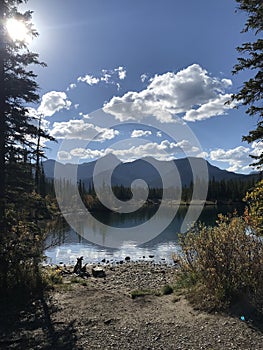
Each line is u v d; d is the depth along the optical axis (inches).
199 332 204.1
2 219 315.0
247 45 362.3
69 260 756.6
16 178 345.7
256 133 370.9
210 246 277.1
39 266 386.9
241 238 269.7
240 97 371.6
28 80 358.9
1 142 335.0
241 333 197.0
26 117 359.6
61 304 278.1
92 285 400.5
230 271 258.1
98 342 196.7
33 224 346.9
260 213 317.7
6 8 347.3
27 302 283.6
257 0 349.7
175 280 403.2
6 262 310.5
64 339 202.5
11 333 214.4
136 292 322.0
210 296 260.2
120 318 238.8
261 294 239.5
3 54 341.1
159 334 205.0
